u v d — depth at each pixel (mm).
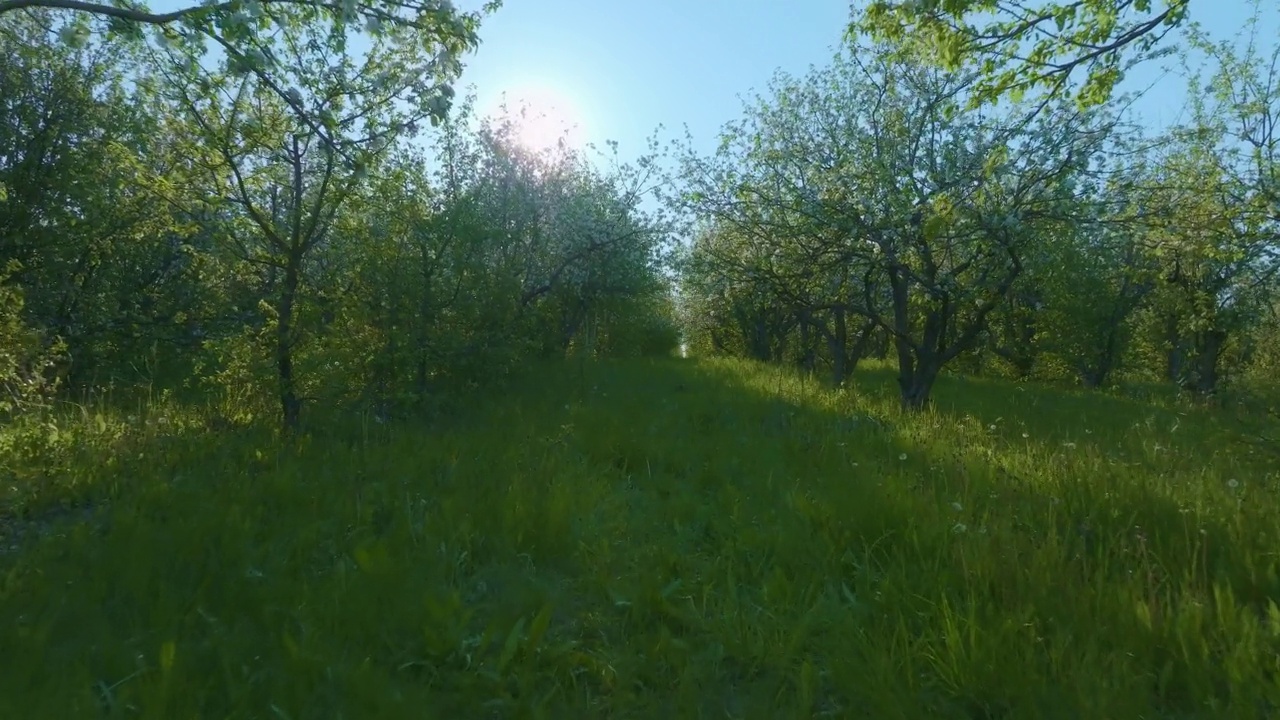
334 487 5898
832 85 12258
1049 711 3219
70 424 7660
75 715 2973
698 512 5941
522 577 4586
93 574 4156
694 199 12812
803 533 5199
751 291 13695
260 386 8172
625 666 3688
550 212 16984
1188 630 3678
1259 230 10914
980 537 4777
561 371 15008
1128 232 10594
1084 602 3953
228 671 3262
